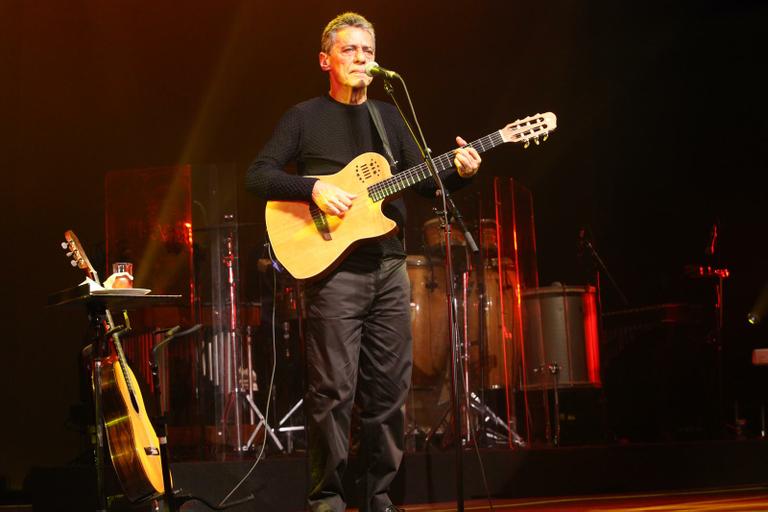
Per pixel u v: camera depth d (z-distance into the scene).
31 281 6.91
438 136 8.06
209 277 5.54
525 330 6.47
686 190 8.49
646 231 8.43
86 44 7.27
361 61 3.49
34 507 4.50
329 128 3.51
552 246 8.36
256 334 6.45
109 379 3.77
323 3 7.64
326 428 3.35
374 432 3.49
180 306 5.41
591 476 5.25
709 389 7.62
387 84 3.53
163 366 5.36
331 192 3.36
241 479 4.46
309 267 3.38
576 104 8.29
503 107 8.13
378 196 3.42
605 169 8.41
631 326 7.59
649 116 8.38
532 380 6.42
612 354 7.65
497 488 5.07
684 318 7.38
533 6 7.98
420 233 6.37
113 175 5.57
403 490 4.87
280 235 3.44
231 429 5.43
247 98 7.65
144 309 5.36
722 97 8.38
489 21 7.98
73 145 7.20
